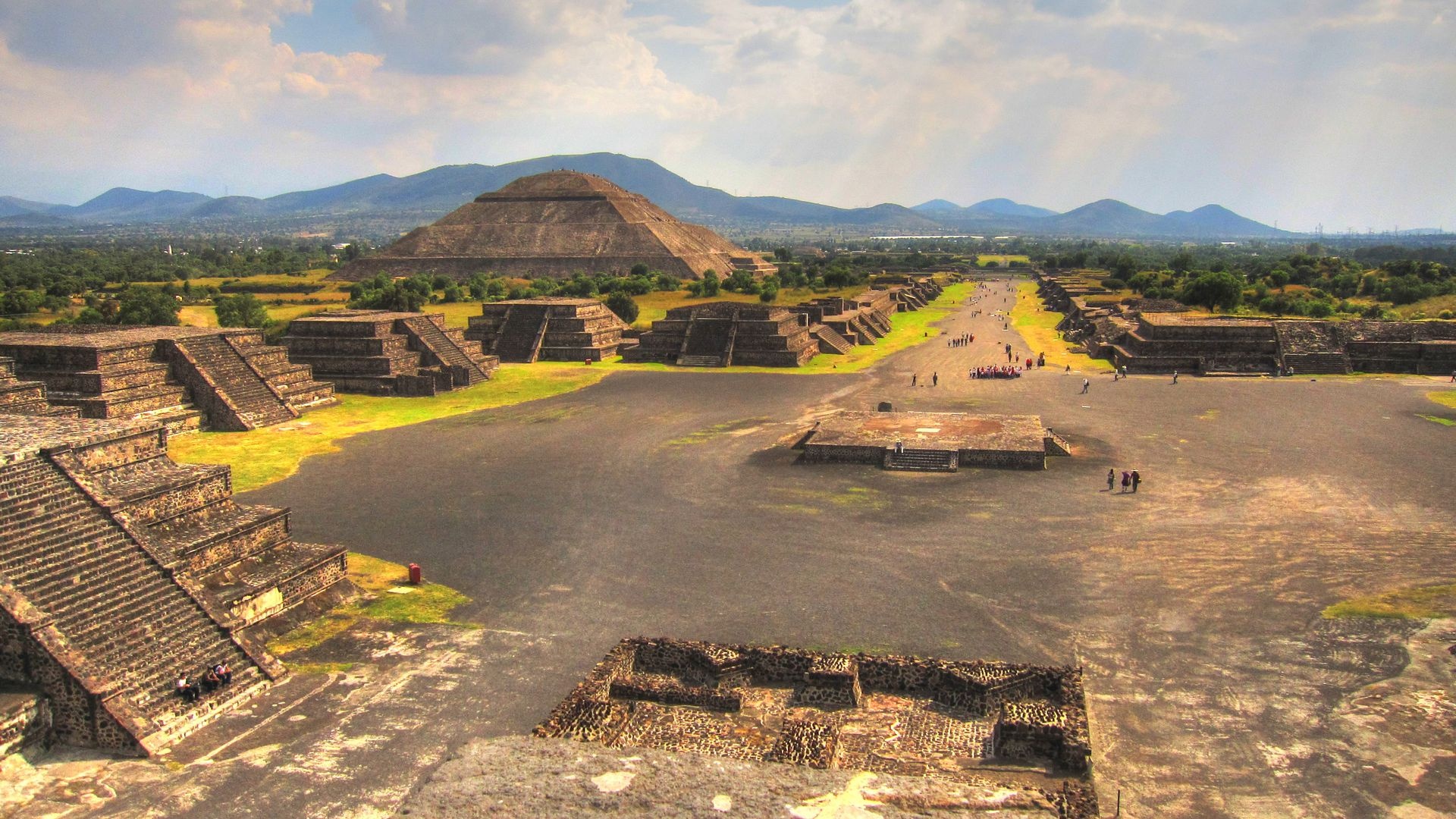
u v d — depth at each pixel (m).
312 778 30.69
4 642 33.62
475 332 139.75
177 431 83.31
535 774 15.55
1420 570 47.81
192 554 42.06
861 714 34.84
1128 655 39.00
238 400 88.31
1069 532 55.00
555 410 96.38
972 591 46.34
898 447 71.31
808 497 63.16
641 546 53.59
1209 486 63.88
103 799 29.84
